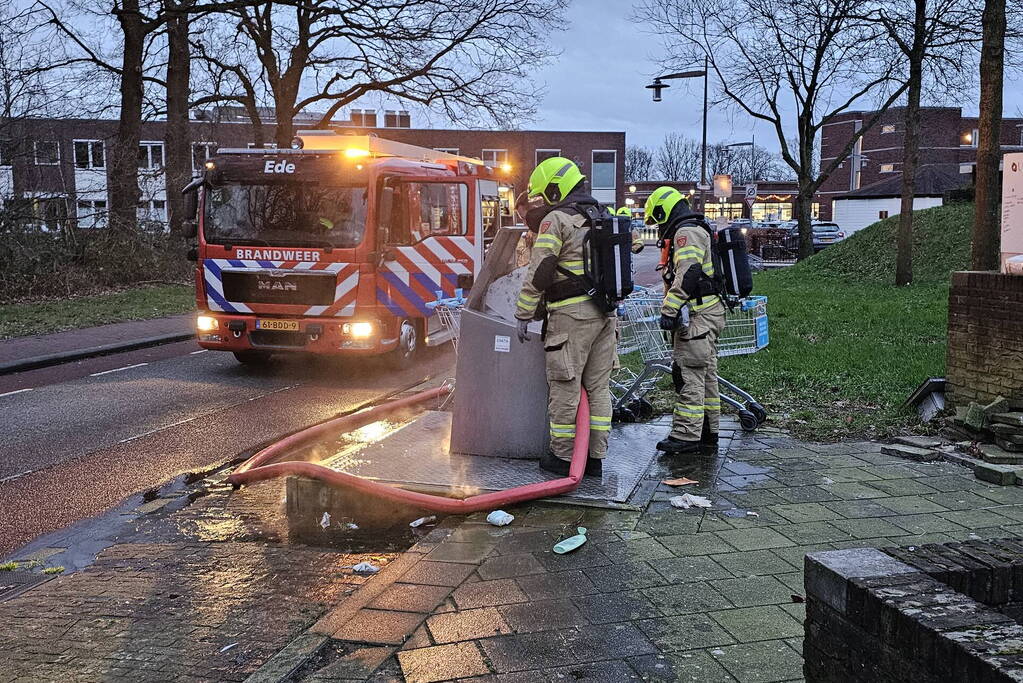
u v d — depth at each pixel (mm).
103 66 22875
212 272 10453
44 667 3412
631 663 3084
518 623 3420
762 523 4590
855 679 2160
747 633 3309
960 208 22469
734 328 7512
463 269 12609
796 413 7246
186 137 23969
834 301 16281
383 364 11195
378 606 3605
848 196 52656
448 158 12789
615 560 4078
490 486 5098
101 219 21797
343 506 5340
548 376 5227
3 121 19531
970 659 1751
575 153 59312
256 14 26281
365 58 26844
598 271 5031
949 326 6699
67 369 11375
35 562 4711
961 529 4473
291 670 3104
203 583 4273
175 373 10984
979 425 6148
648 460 5844
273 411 8641
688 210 5891
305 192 10227
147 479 6305
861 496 5047
